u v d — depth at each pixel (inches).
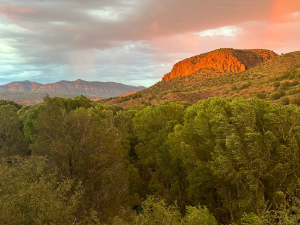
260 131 714.8
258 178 613.3
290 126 656.4
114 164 719.1
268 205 670.5
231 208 745.0
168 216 423.5
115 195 680.4
